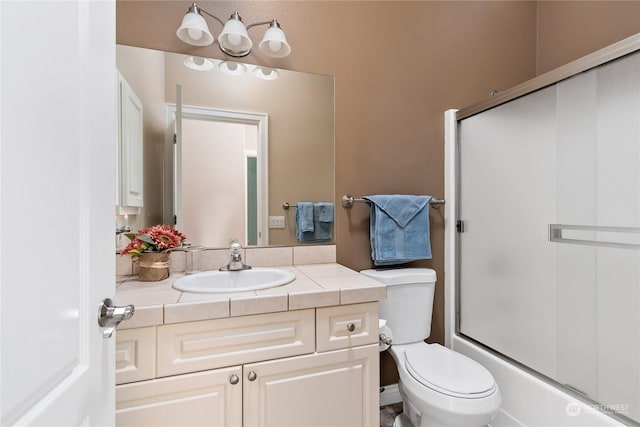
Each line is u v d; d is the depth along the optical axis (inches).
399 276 61.2
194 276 48.6
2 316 13.3
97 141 22.6
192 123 55.9
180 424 34.8
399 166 68.9
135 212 52.6
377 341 43.6
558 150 49.5
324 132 63.4
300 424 39.6
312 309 40.2
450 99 72.7
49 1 16.8
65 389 18.0
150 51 53.5
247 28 58.6
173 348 34.7
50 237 16.9
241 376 37.1
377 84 67.1
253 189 59.3
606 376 43.3
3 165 13.4
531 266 54.2
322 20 63.3
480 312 65.1
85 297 20.8
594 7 67.8
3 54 13.4
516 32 78.8
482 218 64.6
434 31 71.5
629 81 40.5
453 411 42.6
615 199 42.1
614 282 42.5
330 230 63.8
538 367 52.8
